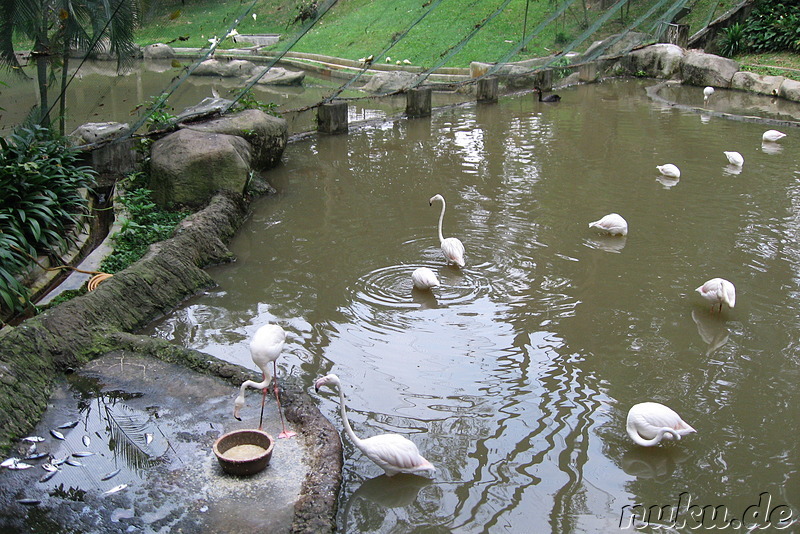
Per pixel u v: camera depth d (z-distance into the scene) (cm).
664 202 1041
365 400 590
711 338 679
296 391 584
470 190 1112
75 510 460
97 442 531
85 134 1112
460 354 657
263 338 530
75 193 927
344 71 2041
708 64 1970
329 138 1470
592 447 531
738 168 1203
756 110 1672
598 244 896
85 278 762
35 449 524
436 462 516
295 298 771
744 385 604
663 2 1972
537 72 1908
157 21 1088
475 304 748
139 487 481
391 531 453
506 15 1983
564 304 746
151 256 780
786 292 762
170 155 1001
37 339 616
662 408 525
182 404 579
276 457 511
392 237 928
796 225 943
